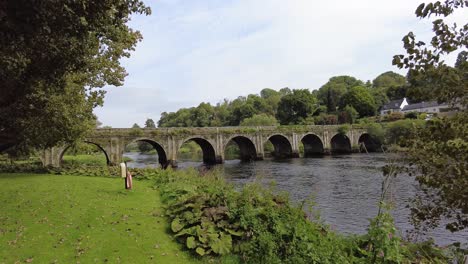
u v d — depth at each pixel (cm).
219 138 5341
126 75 2188
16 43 793
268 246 690
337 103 10656
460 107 474
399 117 6669
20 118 1284
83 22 802
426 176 521
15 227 977
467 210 476
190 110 13075
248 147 6131
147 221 1039
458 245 653
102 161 5453
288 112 9988
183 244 838
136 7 996
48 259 747
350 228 1538
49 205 1254
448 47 452
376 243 616
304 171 3756
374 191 2428
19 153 2062
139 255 773
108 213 1132
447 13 449
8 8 716
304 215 892
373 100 9756
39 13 731
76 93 1850
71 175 2362
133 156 9088
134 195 1494
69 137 1984
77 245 831
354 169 3741
